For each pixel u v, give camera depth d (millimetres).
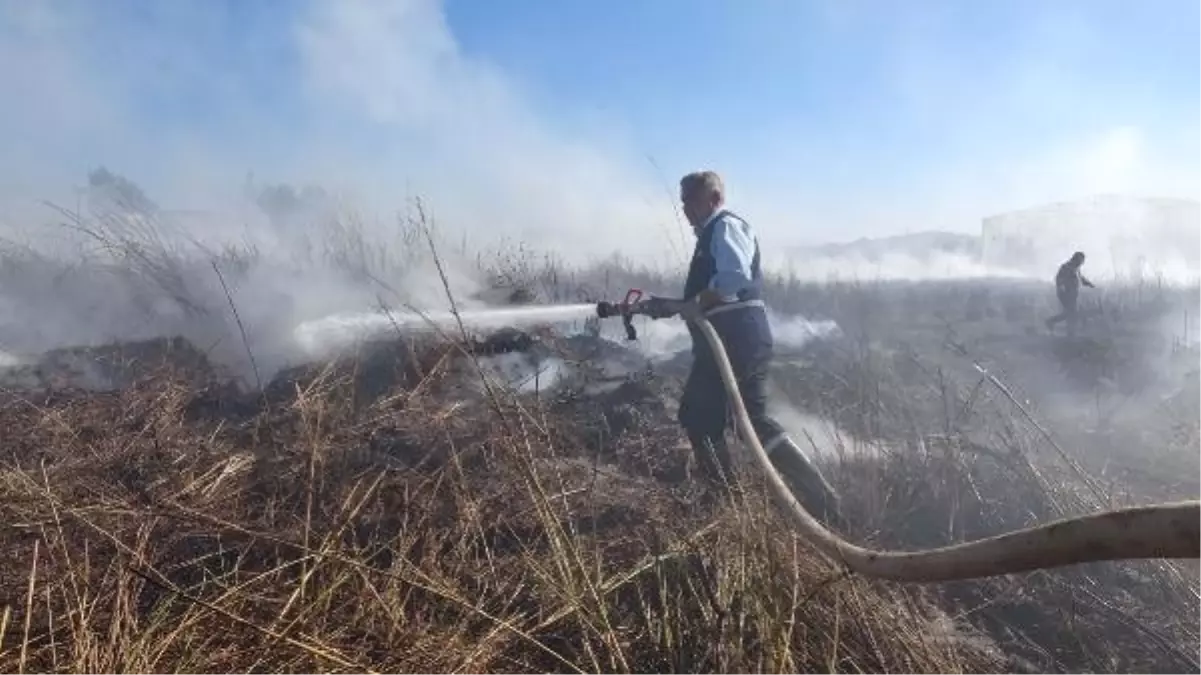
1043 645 3094
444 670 2480
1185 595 3232
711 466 4242
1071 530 1458
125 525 3203
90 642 2266
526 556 2986
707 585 2947
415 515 3574
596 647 2705
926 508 4031
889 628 2783
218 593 2857
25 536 3018
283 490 3816
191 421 4840
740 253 4262
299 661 2393
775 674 2422
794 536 2928
